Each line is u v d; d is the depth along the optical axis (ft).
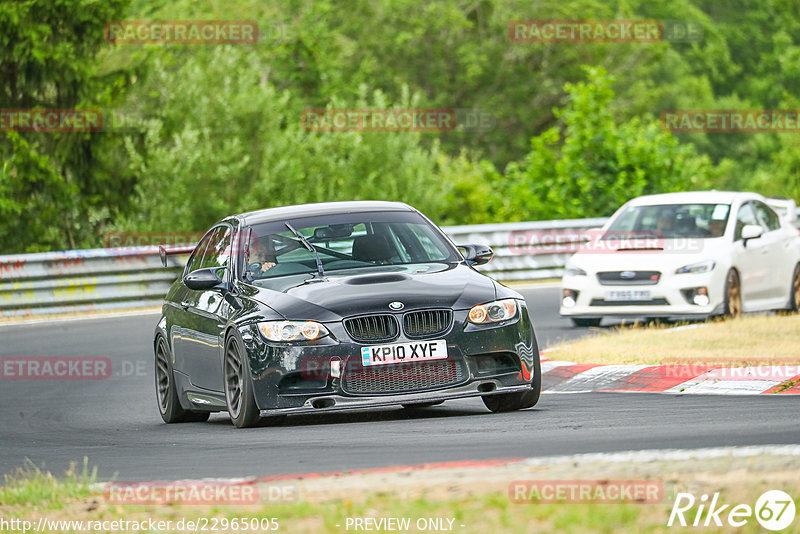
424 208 437.99
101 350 190.19
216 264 118.42
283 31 590.96
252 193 414.41
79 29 402.31
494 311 103.40
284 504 65.26
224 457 89.25
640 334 156.76
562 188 334.85
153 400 142.72
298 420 110.73
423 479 68.90
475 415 105.60
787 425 89.71
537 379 105.81
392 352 100.17
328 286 104.78
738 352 135.95
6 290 246.47
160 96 435.94
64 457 98.07
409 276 106.32
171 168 397.60
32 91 393.50
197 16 605.73
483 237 280.92
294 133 450.71
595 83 338.54
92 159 402.52
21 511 70.18
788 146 608.19
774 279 193.88
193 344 116.37
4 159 386.11
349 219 115.85
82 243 399.03
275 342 101.40
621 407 107.14
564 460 72.95
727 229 187.73
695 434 86.94
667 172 339.36
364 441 92.17
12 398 150.41
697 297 178.60
